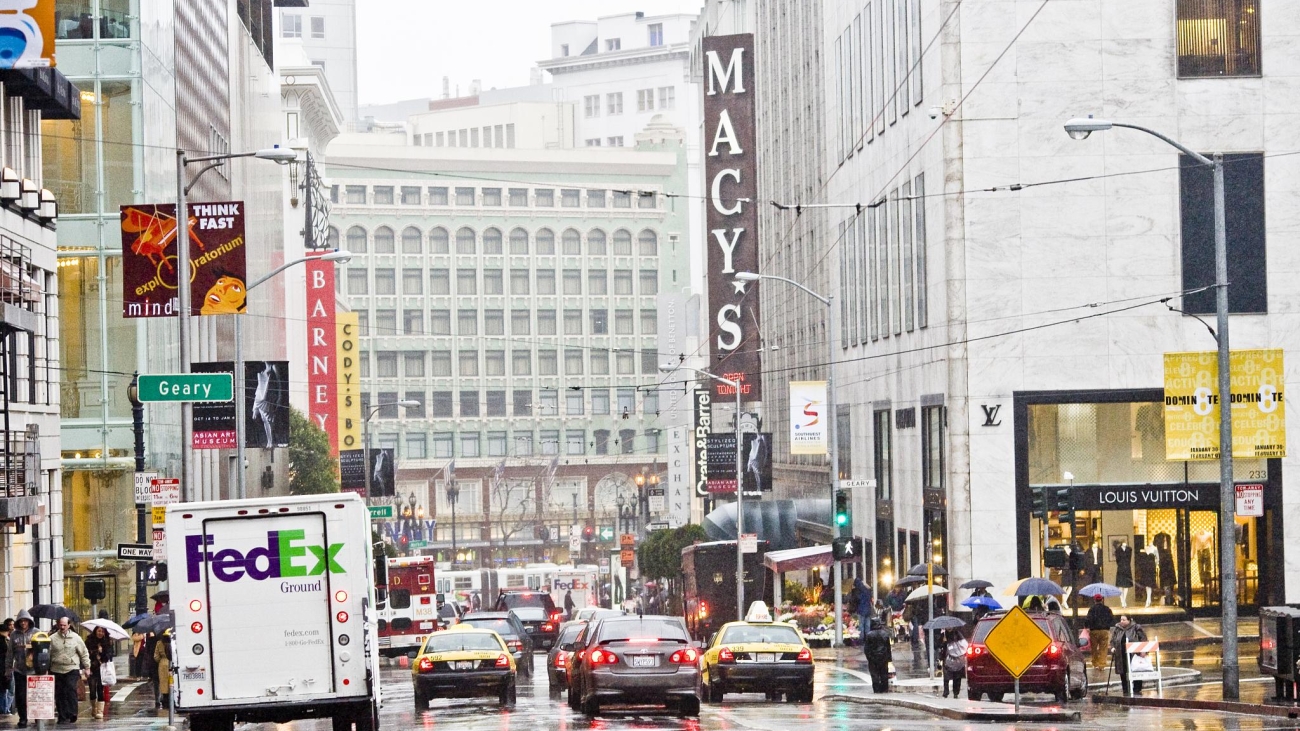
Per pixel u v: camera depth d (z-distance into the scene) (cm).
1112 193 9775
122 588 10056
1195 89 9769
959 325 9806
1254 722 4669
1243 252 9744
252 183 16688
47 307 8400
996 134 9812
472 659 5906
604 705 5125
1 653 5444
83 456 10031
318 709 4038
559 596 17550
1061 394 9762
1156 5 9769
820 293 14812
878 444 12112
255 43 17675
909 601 9131
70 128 10131
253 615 3966
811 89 15250
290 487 17275
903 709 5591
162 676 6009
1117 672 6656
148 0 10425
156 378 5678
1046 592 7294
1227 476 5638
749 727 4678
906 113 10981
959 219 9825
